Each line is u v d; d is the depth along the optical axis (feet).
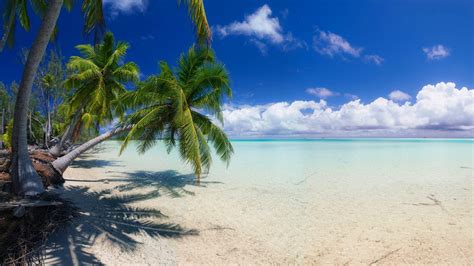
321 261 19.13
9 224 16.38
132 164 70.08
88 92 53.67
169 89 36.40
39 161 36.60
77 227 20.80
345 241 22.44
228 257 19.44
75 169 55.31
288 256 19.80
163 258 18.66
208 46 23.95
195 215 28.30
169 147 43.93
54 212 19.49
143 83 36.47
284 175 54.85
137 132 40.11
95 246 18.67
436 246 21.43
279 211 30.27
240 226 25.52
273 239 22.72
